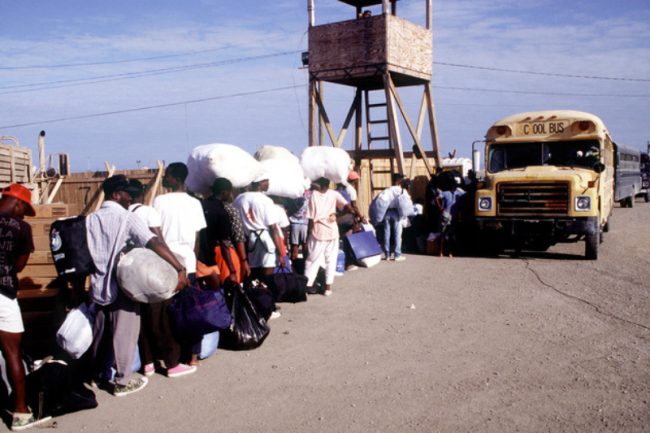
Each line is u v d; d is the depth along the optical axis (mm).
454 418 4465
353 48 14469
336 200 8680
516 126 12711
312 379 5336
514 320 7211
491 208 12109
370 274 10453
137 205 5441
